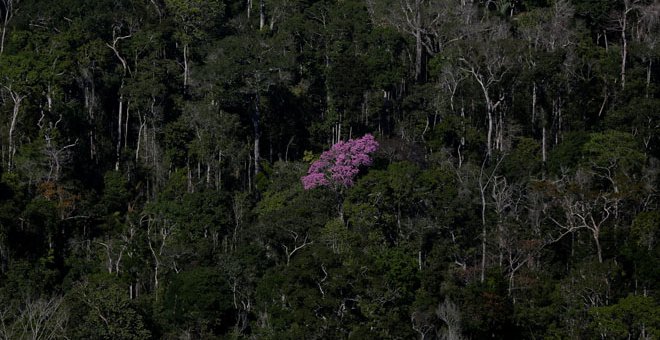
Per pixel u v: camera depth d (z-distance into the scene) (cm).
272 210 9175
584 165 8925
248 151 10025
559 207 8556
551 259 8406
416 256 8475
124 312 7800
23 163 9356
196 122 9975
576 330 7512
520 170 9175
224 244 8912
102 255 8931
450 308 7431
